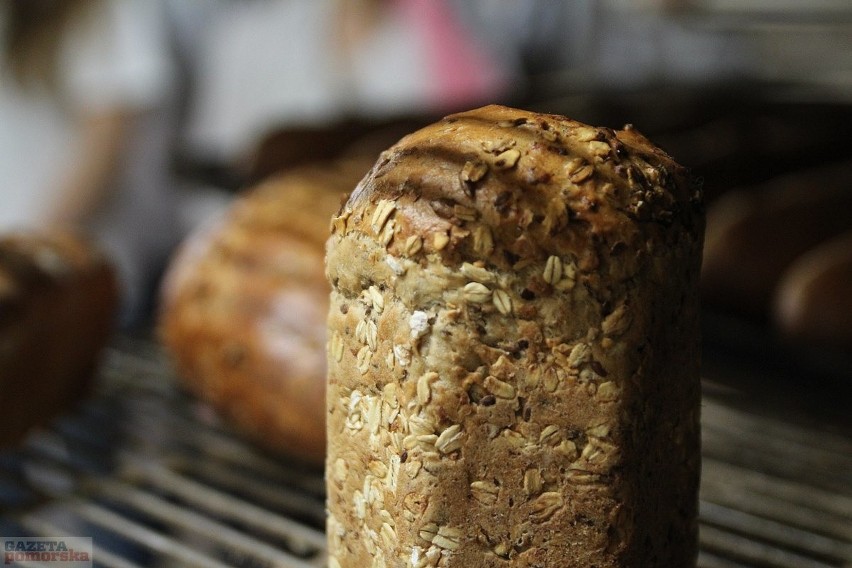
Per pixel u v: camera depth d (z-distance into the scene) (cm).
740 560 62
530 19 155
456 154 46
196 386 72
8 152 125
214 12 156
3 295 67
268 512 65
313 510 65
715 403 80
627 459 46
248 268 70
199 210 142
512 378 46
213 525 63
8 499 68
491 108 48
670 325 47
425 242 46
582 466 46
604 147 46
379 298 47
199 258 74
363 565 49
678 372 47
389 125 100
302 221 71
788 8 103
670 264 46
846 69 131
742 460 72
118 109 125
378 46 150
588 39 149
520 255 45
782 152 98
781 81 120
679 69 144
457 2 153
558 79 132
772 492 68
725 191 93
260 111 154
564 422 46
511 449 46
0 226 126
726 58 141
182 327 72
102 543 74
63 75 123
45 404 71
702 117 103
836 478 70
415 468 47
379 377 47
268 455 71
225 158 109
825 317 71
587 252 45
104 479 69
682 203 47
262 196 76
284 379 66
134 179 132
